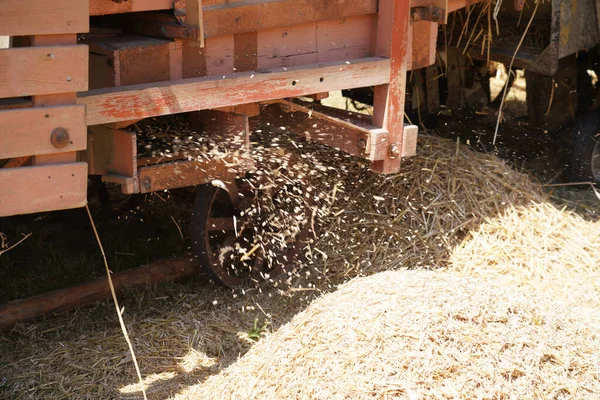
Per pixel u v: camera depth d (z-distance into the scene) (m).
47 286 5.02
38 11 3.12
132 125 4.46
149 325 4.54
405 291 3.65
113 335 4.42
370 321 3.43
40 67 3.17
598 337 3.61
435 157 5.71
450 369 3.16
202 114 4.48
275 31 4.34
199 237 4.72
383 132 4.62
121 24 4.21
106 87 3.86
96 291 4.79
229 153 4.26
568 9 6.46
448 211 5.39
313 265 5.16
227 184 4.73
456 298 3.56
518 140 7.88
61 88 3.24
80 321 4.58
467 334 3.33
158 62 3.91
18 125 3.17
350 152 4.75
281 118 4.91
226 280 4.93
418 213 5.35
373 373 3.16
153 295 4.89
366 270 5.07
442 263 5.14
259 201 4.90
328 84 4.39
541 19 6.93
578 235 5.63
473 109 8.30
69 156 3.36
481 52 7.16
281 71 4.19
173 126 4.58
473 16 7.20
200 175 4.21
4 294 4.89
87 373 4.06
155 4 3.77
